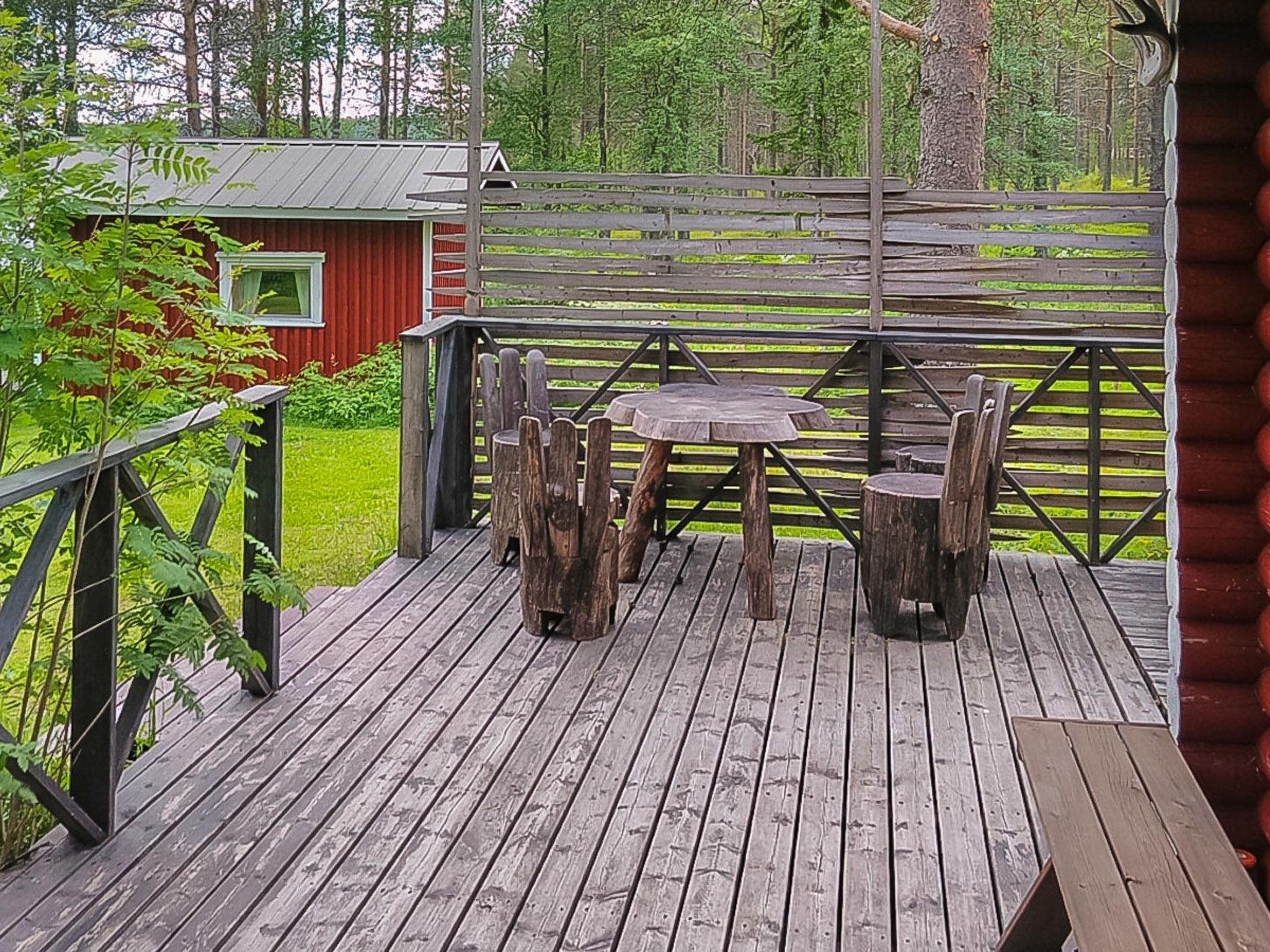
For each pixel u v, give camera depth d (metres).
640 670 3.56
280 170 10.45
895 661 3.68
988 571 4.81
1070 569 4.87
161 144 2.39
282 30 19.59
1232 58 2.31
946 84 8.60
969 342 4.93
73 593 2.34
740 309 5.93
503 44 19.83
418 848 2.42
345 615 4.06
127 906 2.18
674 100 18.22
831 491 5.25
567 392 5.41
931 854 2.42
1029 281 5.61
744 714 3.21
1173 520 2.44
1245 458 2.36
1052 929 1.92
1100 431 4.98
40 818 2.50
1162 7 2.49
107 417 2.37
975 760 2.92
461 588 4.43
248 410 2.84
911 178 15.26
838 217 5.77
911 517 3.83
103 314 2.38
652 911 2.19
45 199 2.29
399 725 3.08
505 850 2.42
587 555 3.81
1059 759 1.94
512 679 3.46
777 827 2.54
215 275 10.11
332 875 2.31
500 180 6.03
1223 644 2.37
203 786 2.69
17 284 2.27
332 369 10.24
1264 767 2.29
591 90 19.28
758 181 5.80
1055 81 16.91
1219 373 2.38
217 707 3.18
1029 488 5.08
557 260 6.00
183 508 7.26
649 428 3.96
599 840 2.47
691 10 17.88
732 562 4.91
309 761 2.84
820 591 4.50
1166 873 1.57
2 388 2.34
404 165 10.60
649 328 5.21
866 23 14.80
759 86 17.41
